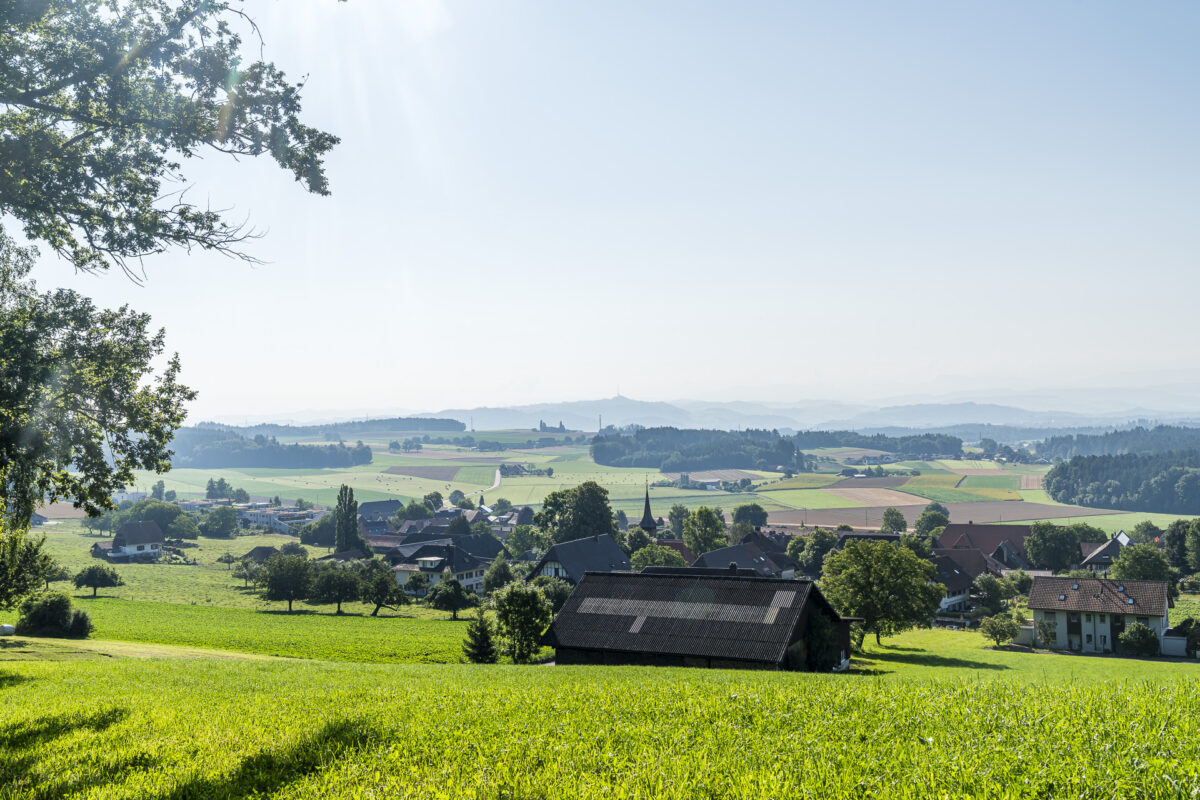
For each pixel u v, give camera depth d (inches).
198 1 636.1
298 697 669.3
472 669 1154.7
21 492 820.6
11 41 617.0
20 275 845.8
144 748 466.9
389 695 655.1
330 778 374.6
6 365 688.4
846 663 1945.1
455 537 7150.6
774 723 448.8
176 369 831.1
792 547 6776.6
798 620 1733.5
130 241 665.0
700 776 338.0
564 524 5679.1
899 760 344.2
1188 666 2524.6
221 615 4190.5
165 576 6087.6
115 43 627.8
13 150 621.9
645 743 411.5
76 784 395.9
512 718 502.9
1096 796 285.9
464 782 353.1
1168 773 295.0
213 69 637.9
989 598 4591.5
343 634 3535.9
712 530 6097.4
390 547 7706.7
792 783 319.9
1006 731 382.9
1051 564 6373.0
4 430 721.0
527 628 2428.6
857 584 2785.4
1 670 1071.6
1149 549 4662.9
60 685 872.9
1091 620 3331.7
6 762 448.8
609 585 1951.3
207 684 843.4
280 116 663.1
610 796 321.7
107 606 4375.0
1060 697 463.5
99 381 777.6
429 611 4660.4
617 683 769.6
